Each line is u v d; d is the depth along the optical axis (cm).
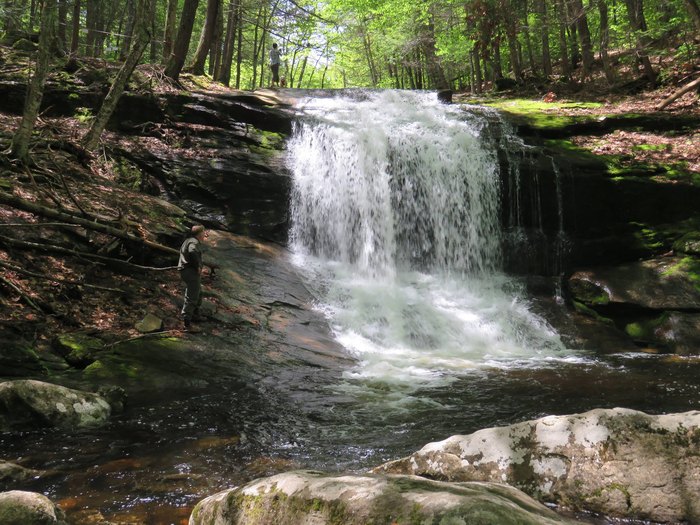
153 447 525
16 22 1762
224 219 1293
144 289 961
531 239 1431
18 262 863
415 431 598
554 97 2067
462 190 1468
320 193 1389
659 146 1551
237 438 562
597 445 290
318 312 1102
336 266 1332
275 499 231
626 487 274
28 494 299
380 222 1423
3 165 1007
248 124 1515
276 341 943
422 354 1030
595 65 2467
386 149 1461
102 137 1360
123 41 1977
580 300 1291
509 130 1642
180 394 708
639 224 1402
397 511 193
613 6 2402
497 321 1208
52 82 1442
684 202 1384
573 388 779
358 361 945
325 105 1742
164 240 1080
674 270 1257
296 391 754
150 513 382
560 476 291
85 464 476
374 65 4172
